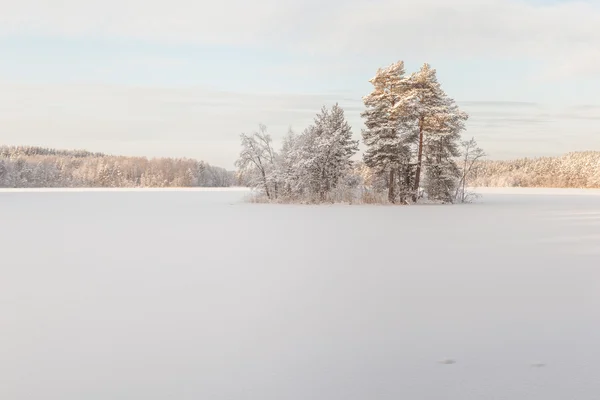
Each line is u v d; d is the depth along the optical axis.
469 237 14.86
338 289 7.54
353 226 18.52
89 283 8.04
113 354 4.65
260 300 6.82
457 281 8.17
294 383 3.96
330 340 5.05
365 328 5.48
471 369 4.26
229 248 12.38
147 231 16.67
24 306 6.50
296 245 12.97
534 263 10.06
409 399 3.65
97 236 15.16
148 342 4.99
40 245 13.03
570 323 5.68
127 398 3.68
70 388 3.88
